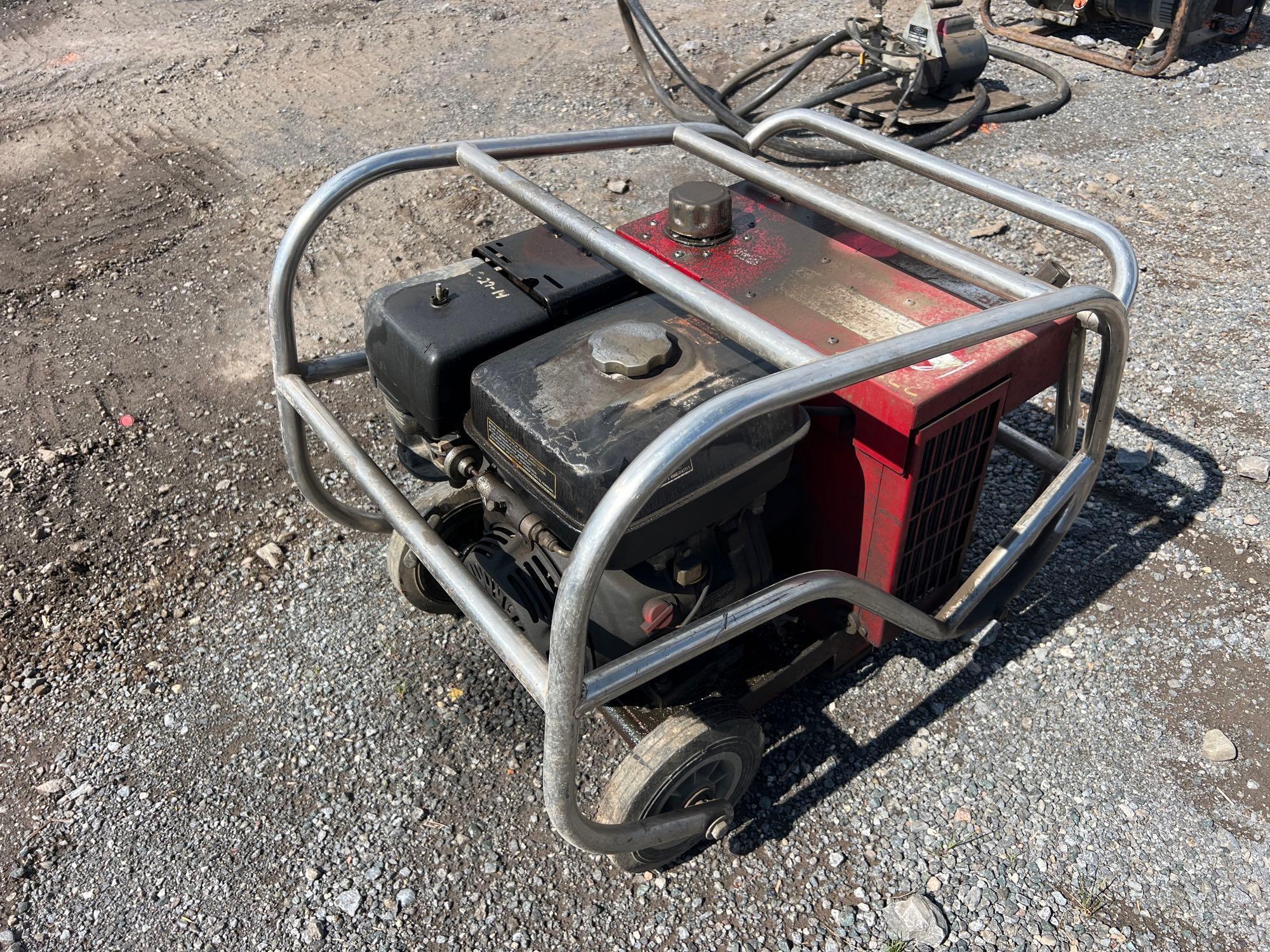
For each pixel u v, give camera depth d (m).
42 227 4.53
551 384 1.66
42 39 6.79
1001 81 5.54
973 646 2.47
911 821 2.10
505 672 2.46
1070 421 2.20
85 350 3.71
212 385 3.51
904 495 1.81
